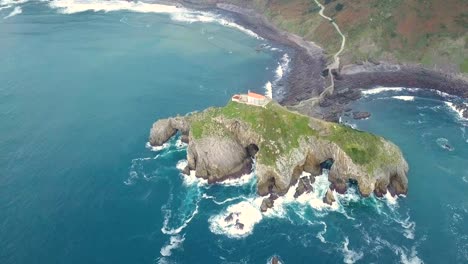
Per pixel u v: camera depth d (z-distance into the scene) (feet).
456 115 484.74
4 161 406.00
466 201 368.27
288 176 365.20
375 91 526.98
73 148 424.46
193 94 520.42
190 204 358.64
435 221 347.97
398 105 500.74
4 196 365.20
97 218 346.33
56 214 349.00
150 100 506.48
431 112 489.67
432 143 437.58
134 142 432.25
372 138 380.37
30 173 391.86
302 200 360.48
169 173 390.83
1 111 483.51
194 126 388.78
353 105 497.87
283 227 338.54
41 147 425.28
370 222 344.49
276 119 385.70
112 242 326.03
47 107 492.54
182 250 319.88
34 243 323.78
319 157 379.76
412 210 357.41
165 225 340.39
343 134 379.14
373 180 362.33
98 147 425.69
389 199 366.63
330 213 351.25
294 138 378.73
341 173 369.91
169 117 452.76
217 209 353.31
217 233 333.21
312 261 312.29
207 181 379.35
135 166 400.06
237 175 381.19
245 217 345.51
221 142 380.17
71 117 473.67
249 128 383.24
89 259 312.91
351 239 329.72
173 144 424.46
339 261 312.50
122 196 366.84
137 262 311.06
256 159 373.81
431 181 388.98
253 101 395.96
